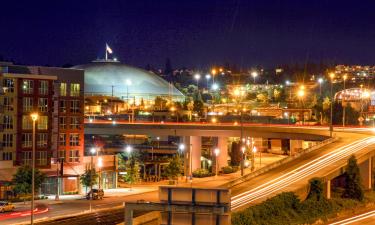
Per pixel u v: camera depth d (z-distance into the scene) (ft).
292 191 364.99
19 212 386.73
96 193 465.47
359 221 383.45
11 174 490.08
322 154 483.92
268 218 323.98
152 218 280.72
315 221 366.22
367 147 499.92
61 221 343.67
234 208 318.86
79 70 560.20
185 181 593.42
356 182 435.53
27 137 506.07
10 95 498.28
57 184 481.87
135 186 563.07
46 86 517.96
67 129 548.72
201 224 155.12
